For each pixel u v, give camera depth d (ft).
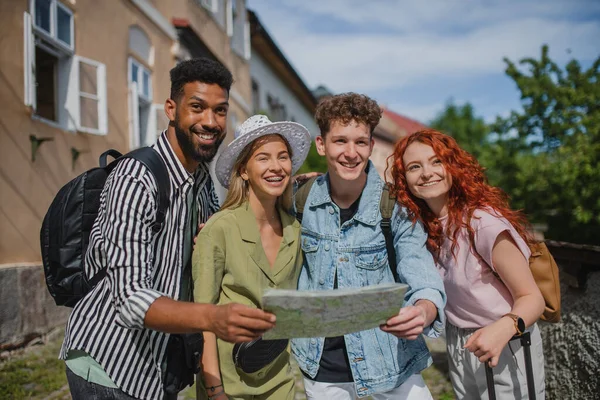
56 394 13.41
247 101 47.01
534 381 7.61
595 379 9.81
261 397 7.41
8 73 17.66
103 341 6.03
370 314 5.39
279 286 7.44
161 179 6.36
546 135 42.34
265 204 7.56
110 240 5.85
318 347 7.84
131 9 26.32
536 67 43.78
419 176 7.45
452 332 8.15
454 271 7.59
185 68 6.77
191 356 6.51
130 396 6.12
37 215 18.94
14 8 17.89
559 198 39.96
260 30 48.44
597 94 40.57
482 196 7.48
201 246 6.88
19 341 17.13
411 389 7.74
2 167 17.33
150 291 5.53
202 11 35.86
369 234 7.75
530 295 6.92
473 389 8.02
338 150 7.59
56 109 21.31
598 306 10.22
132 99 25.72
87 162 22.24
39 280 18.45
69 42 21.22
